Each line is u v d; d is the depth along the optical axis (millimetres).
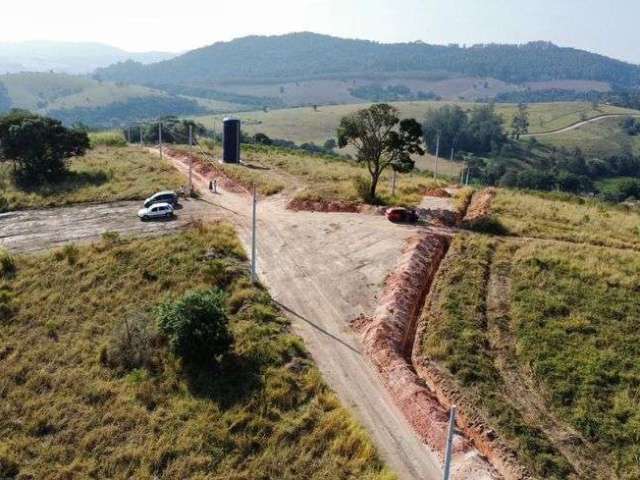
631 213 61281
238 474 24328
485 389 27391
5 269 43500
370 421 26562
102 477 24953
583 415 25891
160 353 32719
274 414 27469
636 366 28766
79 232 51719
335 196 58531
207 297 32969
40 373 32031
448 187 67125
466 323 32719
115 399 29641
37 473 25391
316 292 38344
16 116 71312
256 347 31906
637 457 23688
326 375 29922
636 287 35531
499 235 46594
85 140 73125
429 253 41812
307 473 24078
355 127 54938
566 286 36031
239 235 48594
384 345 31359
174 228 51156
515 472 22719
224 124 77062
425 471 23609
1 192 64875
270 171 74062
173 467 25047
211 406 28359
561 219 51500
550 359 29359
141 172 72438
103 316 37281
